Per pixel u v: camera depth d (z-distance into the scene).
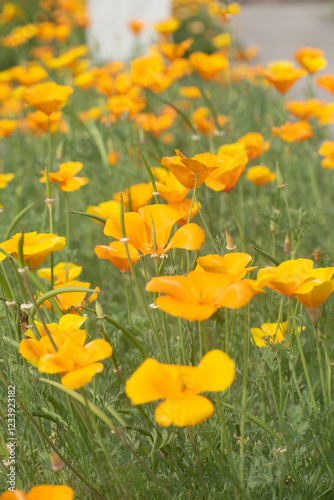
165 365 1.11
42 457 1.23
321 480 1.25
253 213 2.01
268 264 1.43
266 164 2.31
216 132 2.19
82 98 3.24
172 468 1.24
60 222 1.78
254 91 2.97
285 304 1.39
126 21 4.77
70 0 4.57
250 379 1.26
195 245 1.19
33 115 1.90
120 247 1.23
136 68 2.12
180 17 7.22
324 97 4.80
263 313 1.39
